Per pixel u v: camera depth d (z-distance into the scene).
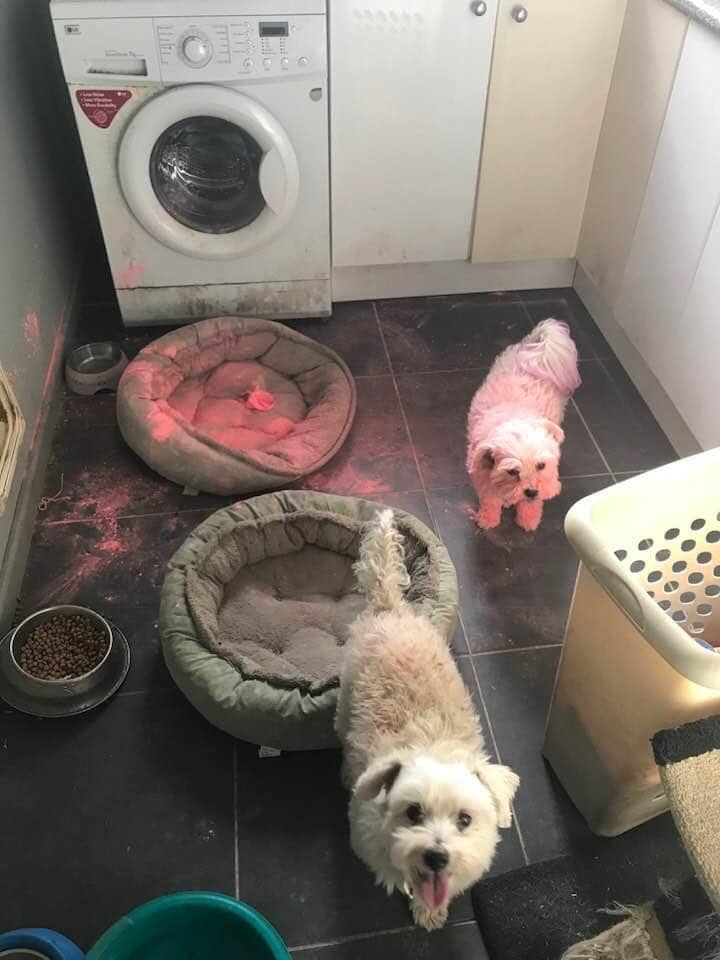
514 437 1.97
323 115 2.37
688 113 2.09
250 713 1.63
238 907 1.35
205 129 2.42
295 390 2.57
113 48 2.19
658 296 2.33
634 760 1.41
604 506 1.38
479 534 2.19
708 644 1.72
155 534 2.17
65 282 2.76
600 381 2.65
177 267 2.63
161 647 1.92
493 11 2.30
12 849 1.61
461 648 1.94
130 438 2.26
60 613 1.89
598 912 1.51
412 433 2.47
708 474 1.43
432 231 2.74
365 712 1.42
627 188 2.45
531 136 2.56
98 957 1.31
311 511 2.01
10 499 2.06
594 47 2.41
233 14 2.17
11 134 2.36
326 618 1.91
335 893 1.55
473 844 1.25
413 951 1.48
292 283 2.72
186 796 1.68
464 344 2.79
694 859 1.19
